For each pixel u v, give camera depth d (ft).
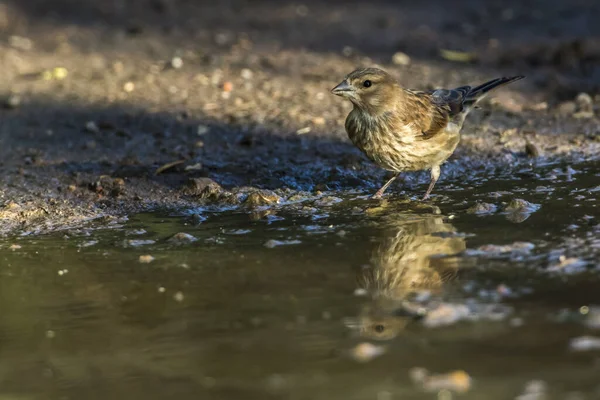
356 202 37.11
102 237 33.65
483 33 65.82
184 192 38.91
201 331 24.58
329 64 58.90
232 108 50.49
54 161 43.04
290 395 20.77
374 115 36.52
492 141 44.68
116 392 21.48
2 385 22.08
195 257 30.76
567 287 26.21
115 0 75.97
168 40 65.26
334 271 28.68
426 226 33.04
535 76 55.62
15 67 58.85
